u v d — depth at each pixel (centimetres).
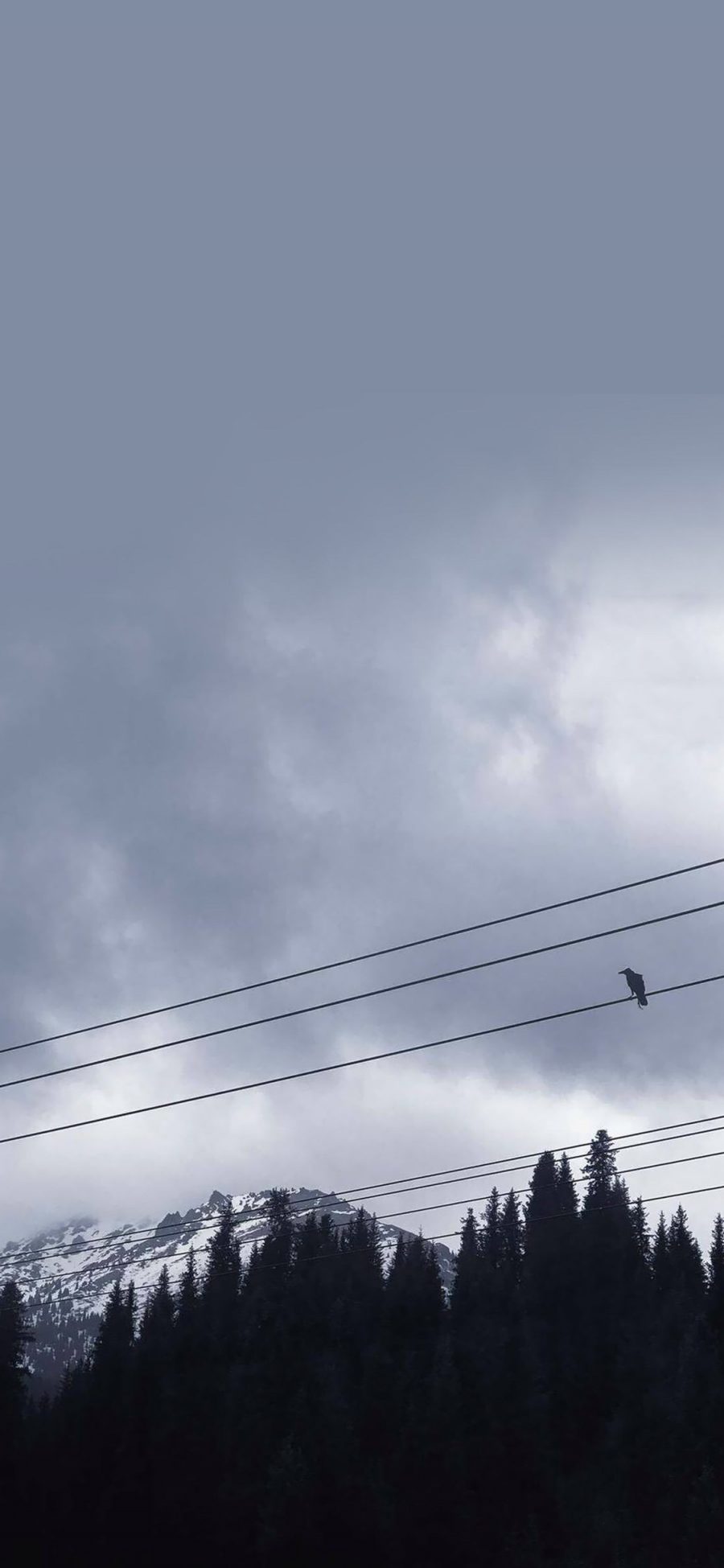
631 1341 12825
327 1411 10969
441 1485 10512
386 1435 11075
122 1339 12306
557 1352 12900
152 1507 10481
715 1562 9981
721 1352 12319
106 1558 10238
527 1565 10131
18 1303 11062
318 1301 12950
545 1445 11325
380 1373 11500
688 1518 10338
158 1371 11512
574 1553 10269
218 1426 11025
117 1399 11169
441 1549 10250
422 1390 11444
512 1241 14950
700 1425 11294
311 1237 13738
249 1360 12044
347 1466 10625
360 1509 10319
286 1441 10725
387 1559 10175
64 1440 10938
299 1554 10125
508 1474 10888
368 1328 12681
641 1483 10931
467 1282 13750
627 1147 4506
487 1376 11862
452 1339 12419
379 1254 13888
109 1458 10756
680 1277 13838
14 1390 10869
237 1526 10312
